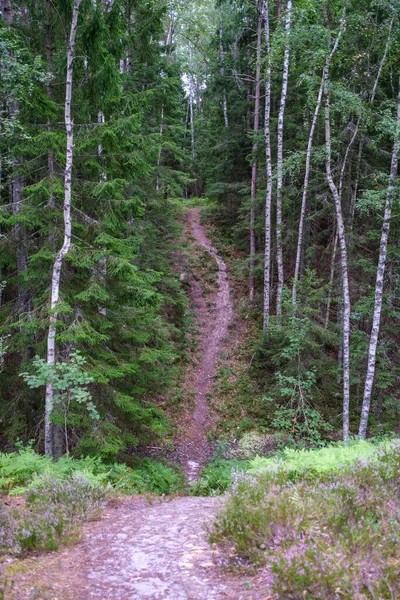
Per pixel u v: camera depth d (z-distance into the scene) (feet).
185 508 23.11
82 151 35.73
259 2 70.79
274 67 65.77
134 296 36.60
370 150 63.46
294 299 57.06
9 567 14.15
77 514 20.21
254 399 61.52
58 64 36.27
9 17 38.75
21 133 32.40
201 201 121.60
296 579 11.35
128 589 12.85
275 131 74.54
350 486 16.74
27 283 36.45
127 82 53.06
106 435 34.30
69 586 13.07
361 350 57.47
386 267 56.54
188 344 71.10
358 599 10.92
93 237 35.76
